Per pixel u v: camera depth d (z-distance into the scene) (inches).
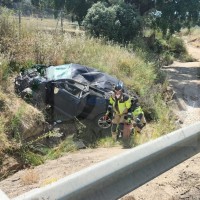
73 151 334.0
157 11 1035.9
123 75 548.1
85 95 394.0
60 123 383.2
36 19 652.7
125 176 94.6
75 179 81.0
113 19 872.9
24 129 334.3
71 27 898.7
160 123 456.8
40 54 494.9
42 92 383.9
